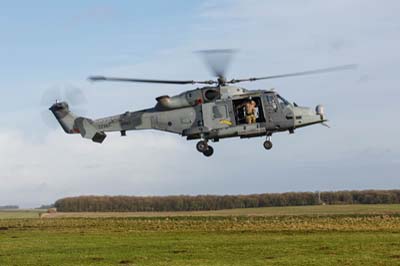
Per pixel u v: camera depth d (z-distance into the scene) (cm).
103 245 5734
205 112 5769
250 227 7469
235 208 18488
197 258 4619
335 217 9644
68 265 4416
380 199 18375
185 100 5806
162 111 5894
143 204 19588
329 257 4459
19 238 6719
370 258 4353
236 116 5753
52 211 19575
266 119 5766
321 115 5862
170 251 5097
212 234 6619
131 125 6022
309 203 18650
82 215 15062
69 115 6262
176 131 5841
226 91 5794
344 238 5744
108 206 19625
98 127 6172
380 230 6650
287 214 11888
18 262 4644
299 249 4984
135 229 7675
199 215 12350
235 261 4394
